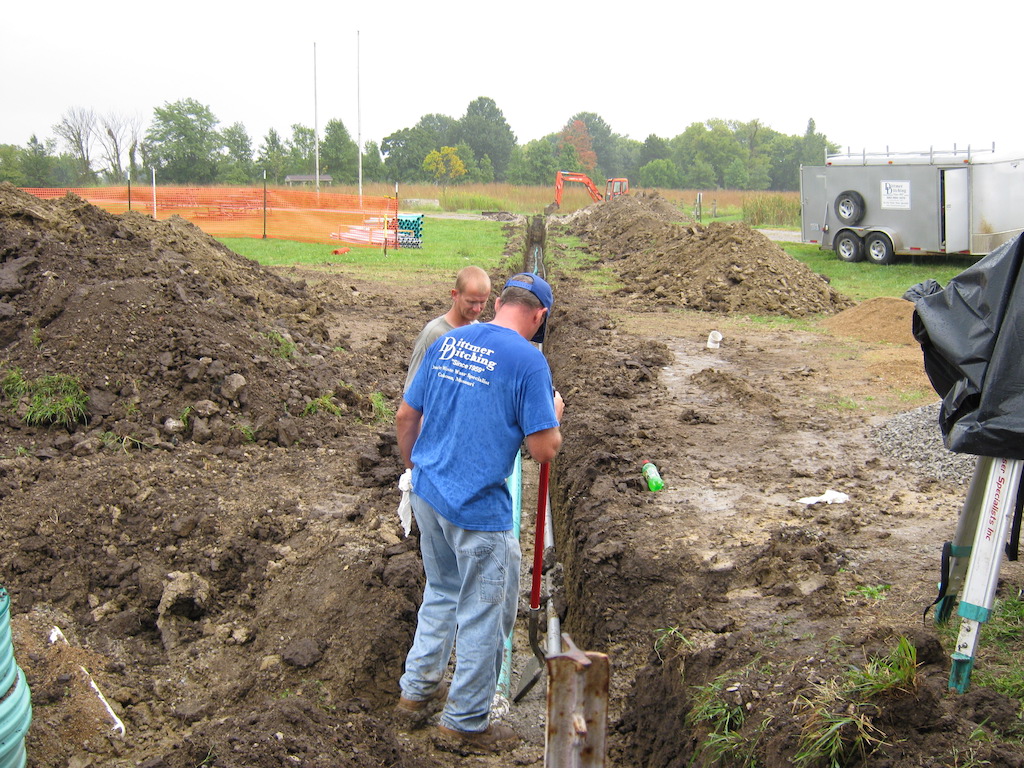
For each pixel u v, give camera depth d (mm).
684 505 5867
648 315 13828
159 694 4125
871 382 9336
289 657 4355
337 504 5797
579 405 8312
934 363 3863
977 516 3701
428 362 3711
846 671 3463
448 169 87312
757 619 4270
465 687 3725
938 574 4586
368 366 9250
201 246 11828
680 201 54938
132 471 5773
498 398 3469
